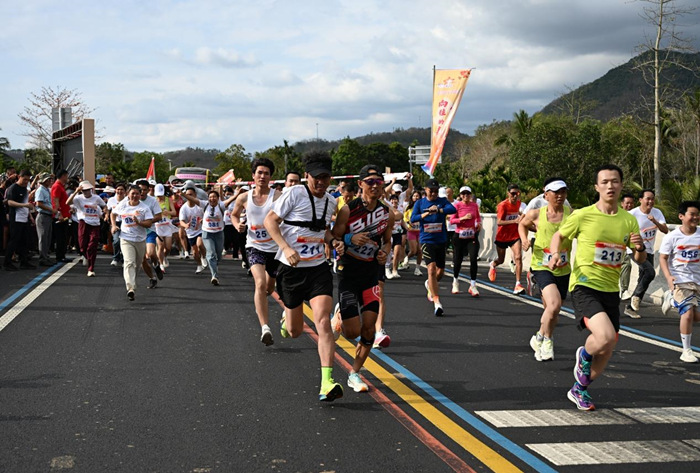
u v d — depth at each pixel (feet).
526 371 22.27
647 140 153.07
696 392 20.29
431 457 14.64
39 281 40.27
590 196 134.00
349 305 19.24
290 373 21.34
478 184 99.09
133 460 14.25
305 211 19.11
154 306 32.81
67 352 23.57
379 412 17.66
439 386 20.26
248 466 14.02
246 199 26.37
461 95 41.45
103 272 45.01
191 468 13.88
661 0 118.42
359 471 13.84
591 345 17.94
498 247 41.06
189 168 132.87
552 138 148.25
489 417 17.46
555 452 15.06
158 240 47.06
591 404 18.28
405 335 27.63
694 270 24.53
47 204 47.39
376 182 19.22
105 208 56.70
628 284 39.01
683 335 24.40
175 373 21.12
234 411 17.57
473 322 30.78
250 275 45.75
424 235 32.19
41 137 154.40
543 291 23.68
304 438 15.67
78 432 15.85
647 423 17.22
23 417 16.84
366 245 19.43
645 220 32.94
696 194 79.97
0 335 26.02
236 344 25.25
